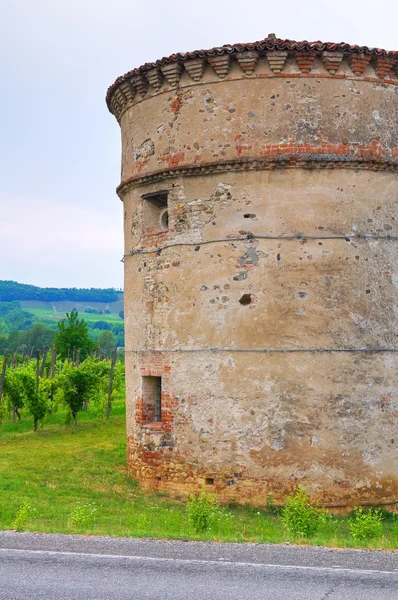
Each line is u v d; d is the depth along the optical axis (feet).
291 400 46.85
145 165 52.60
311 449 46.62
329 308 47.50
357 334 47.78
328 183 48.08
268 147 47.98
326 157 47.67
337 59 47.83
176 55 49.32
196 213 49.65
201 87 49.60
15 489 51.98
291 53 47.70
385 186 49.29
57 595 24.27
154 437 51.34
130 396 54.95
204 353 48.67
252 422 47.14
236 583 25.58
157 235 52.24
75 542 32.24
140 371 53.11
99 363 125.49
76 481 55.01
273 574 26.78
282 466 46.62
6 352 99.09
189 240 49.78
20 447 75.00
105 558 29.19
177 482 49.42
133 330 54.54
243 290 47.93
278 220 47.83
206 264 49.01
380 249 48.78
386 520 45.75
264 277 47.65
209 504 42.11
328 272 47.67
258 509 46.21
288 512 38.29
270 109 48.19
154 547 31.27
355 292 47.93
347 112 48.52
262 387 47.14
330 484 46.52
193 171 49.49
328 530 38.60
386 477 47.62
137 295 53.93
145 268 53.06
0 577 26.43
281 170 47.98
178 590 24.77
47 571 27.22
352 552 30.60
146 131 52.70
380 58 48.73
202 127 49.42
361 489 46.93
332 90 48.39
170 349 50.31
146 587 25.14
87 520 38.65
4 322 547.49
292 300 47.42
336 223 47.98
